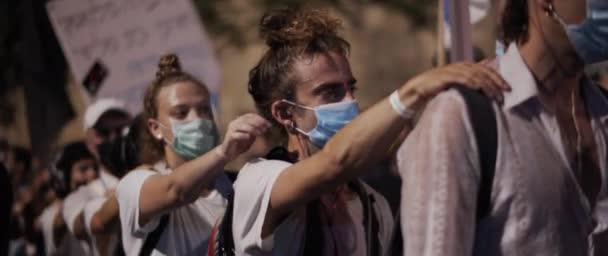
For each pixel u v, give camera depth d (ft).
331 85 11.61
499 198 9.16
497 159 9.14
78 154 23.24
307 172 10.29
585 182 9.58
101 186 20.51
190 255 14.01
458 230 9.07
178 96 14.93
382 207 12.01
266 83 11.91
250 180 11.02
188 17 23.75
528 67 9.53
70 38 24.80
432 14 47.34
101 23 24.53
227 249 11.32
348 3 45.91
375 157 9.84
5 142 31.37
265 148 15.06
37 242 26.99
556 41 9.50
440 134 9.16
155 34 23.99
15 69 36.96
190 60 23.75
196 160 12.74
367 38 89.04
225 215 11.37
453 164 9.11
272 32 11.87
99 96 24.53
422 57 89.45
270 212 10.86
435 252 9.05
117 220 16.25
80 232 19.93
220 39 44.83
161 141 15.11
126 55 24.20
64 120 34.04
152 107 15.11
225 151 12.20
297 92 11.68
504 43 9.84
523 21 9.68
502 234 9.20
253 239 10.94
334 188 10.29
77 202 20.39
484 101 9.19
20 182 31.19
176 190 13.03
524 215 9.15
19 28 35.09
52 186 23.81
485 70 9.28
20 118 42.57
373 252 11.68
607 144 9.77
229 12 44.57
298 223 11.12
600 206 9.59
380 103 9.68
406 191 9.36
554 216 9.21
